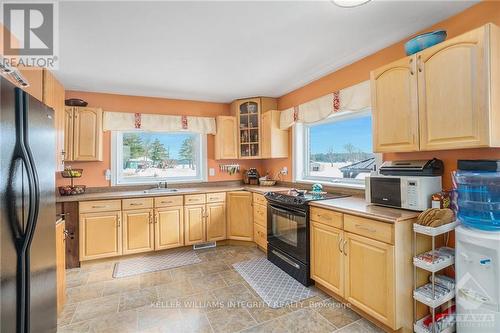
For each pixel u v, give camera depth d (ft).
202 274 9.18
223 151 13.60
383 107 6.76
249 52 7.98
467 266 5.09
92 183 11.70
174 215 11.41
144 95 12.60
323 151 11.16
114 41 7.07
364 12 5.97
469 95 4.99
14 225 3.65
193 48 7.64
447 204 5.86
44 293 4.84
